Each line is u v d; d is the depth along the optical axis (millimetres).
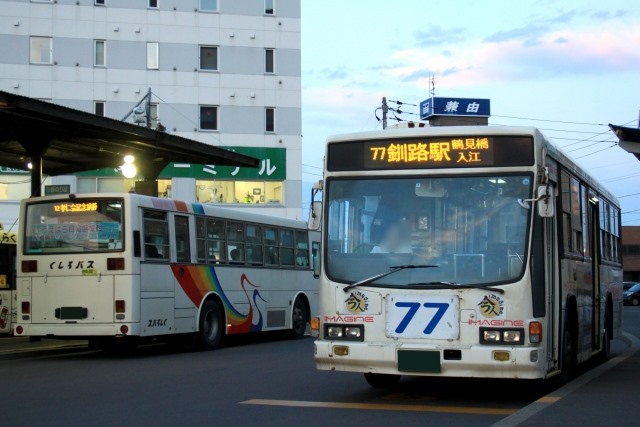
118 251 16031
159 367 14664
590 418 8578
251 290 20000
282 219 21703
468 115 55062
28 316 16594
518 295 9117
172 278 17094
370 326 9438
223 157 22172
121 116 41719
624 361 15414
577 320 11570
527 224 9352
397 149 9875
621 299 17516
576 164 12234
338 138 10133
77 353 18438
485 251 9336
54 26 41125
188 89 42688
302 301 22672
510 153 9578
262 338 22578
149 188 22172
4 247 21188
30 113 16078
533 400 10289
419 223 9594
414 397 10570
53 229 16609
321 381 12312
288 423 8594
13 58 40594
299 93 44094
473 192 9555
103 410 9609
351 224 9828
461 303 9188
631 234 81812
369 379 11484
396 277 9461
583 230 12484
